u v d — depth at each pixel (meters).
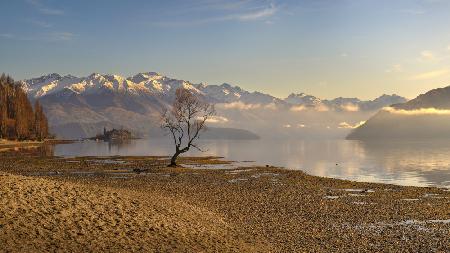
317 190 55.91
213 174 74.56
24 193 31.05
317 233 32.91
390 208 43.50
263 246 29.19
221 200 46.19
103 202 33.00
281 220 37.19
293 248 28.86
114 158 114.06
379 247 29.30
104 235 26.69
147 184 58.03
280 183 62.72
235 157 134.38
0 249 22.67
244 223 35.59
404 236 32.22
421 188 58.94
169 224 30.94
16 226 25.59
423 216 39.62
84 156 123.19
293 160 122.12
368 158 133.75
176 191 51.78
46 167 84.06
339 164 108.56
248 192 52.84
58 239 25.06
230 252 27.05
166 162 101.12
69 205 30.50
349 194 52.81
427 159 128.62
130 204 34.19
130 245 25.86
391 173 85.25
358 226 35.44
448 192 55.19
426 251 28.42
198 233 30.11
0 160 101.69
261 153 164.38
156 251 25.53
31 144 199.88
